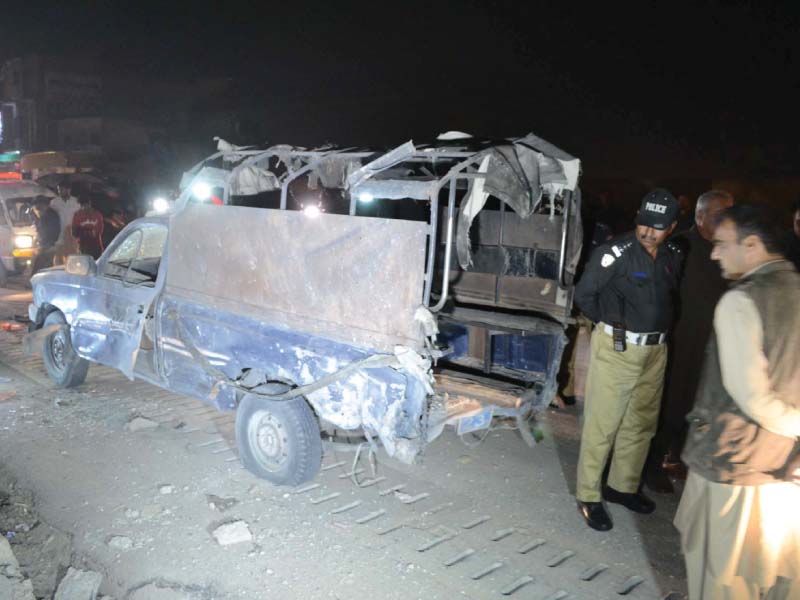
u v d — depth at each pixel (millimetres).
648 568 3986
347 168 5652
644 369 4387
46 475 4941
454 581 3799
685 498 2914
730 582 2758
